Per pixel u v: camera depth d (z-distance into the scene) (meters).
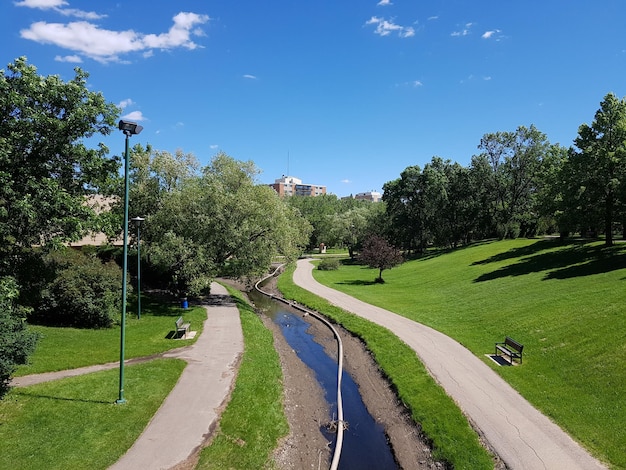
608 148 36.81
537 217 64.12
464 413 15.49
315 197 146.38
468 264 52.97
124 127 13.93
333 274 63.59
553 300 27.34
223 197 33.38
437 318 30.17
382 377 21.31
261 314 37.06
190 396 16.36
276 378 20.30
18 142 18.69
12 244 20.67
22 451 11.77
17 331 12.98
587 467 11.83
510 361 20.09
